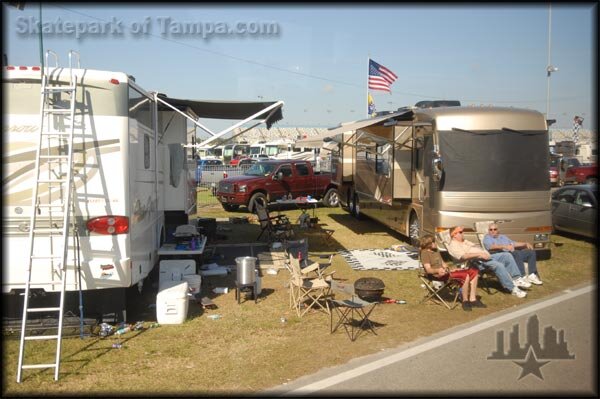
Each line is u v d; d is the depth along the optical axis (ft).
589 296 26.84
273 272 31.86
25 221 19.58
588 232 41.16
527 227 32.58
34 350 19.12
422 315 23.66
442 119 32.58
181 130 32.68
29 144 19.53
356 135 52.65
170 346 19.74
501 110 33.37
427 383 16.21
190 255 29.45
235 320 22.99
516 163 32.42
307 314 23.88
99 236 20.18
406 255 36.94
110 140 20.21
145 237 24.48
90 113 19.97
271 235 41.50
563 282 29.78
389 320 22.93
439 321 22.72
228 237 44.42
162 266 27.71
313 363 18.04
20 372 16.47
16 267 19.63
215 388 16.06
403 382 16.31
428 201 33.81
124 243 20.47
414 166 36.96
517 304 25.40
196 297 26.27
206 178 87.92
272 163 61.82
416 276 31.17
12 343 19.71
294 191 61.62
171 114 32.45
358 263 34.58
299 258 30.78
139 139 23.06
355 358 18.48
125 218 20.45
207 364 18.01
